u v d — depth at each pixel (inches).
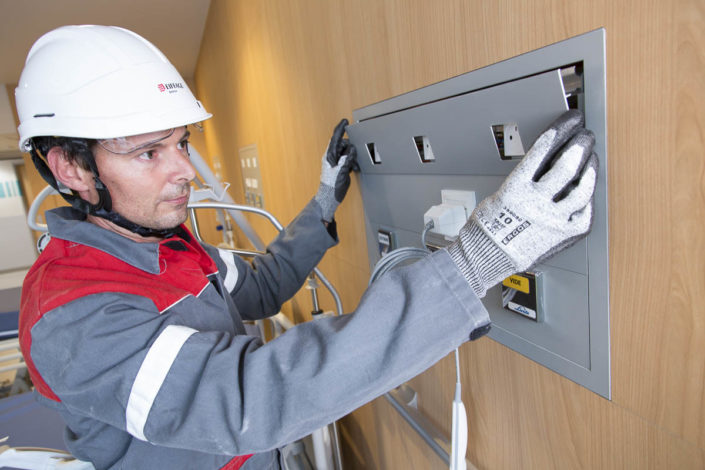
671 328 18.7
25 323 23.7
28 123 24.8
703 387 17.9
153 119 23.7
